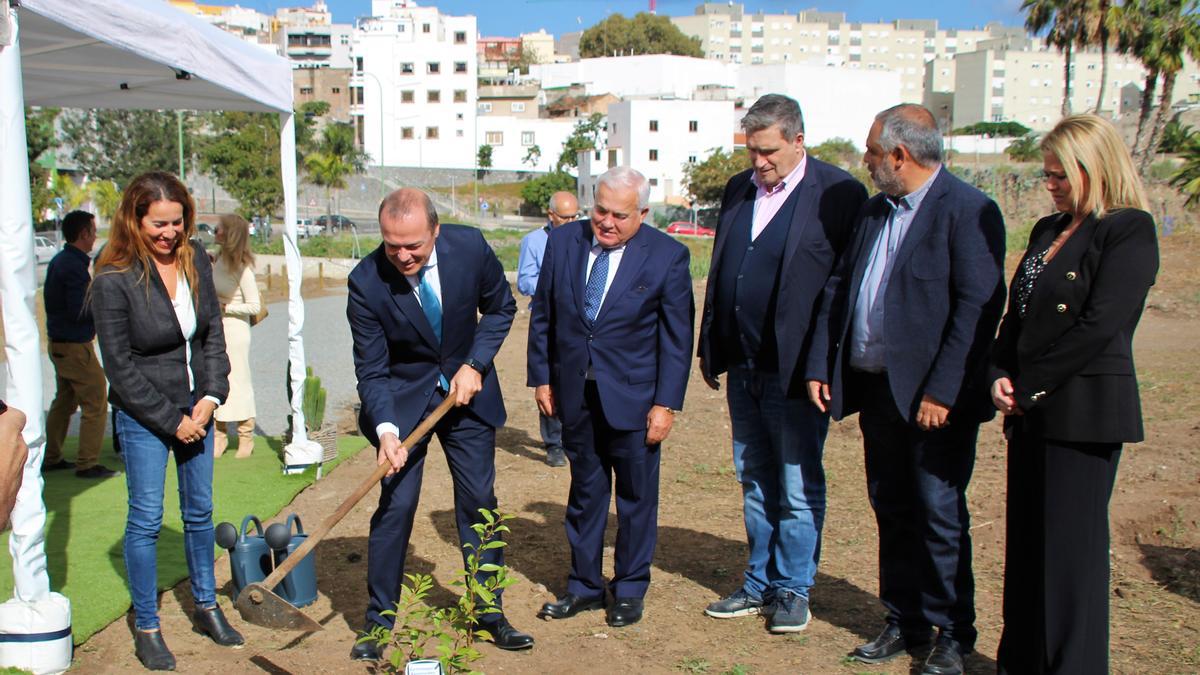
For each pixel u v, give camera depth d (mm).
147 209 3826
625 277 4227
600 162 79188
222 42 5664
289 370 6926
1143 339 12375
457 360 4094
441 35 112312
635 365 4293
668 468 7004
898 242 3736
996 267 3547
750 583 4449
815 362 3959
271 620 3561
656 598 4664
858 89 93000
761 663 3936
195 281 4055
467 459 4129
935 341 3625
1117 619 4156
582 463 4387
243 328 7262
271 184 47750
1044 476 3307
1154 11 34312
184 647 4164
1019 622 3463
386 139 92438
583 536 4453
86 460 6883
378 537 4012
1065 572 3295
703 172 63938
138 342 3875
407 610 4500
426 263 3910
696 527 5699
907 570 3930
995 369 3438
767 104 4051
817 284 4094
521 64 142625
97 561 5152
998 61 120938
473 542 4180
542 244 6918
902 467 3865
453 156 93125
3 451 2006
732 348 4344
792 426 4164
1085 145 3166
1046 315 3225
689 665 3904
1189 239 23438
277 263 34656
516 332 15320
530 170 93562
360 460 7457
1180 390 8789
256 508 6047
